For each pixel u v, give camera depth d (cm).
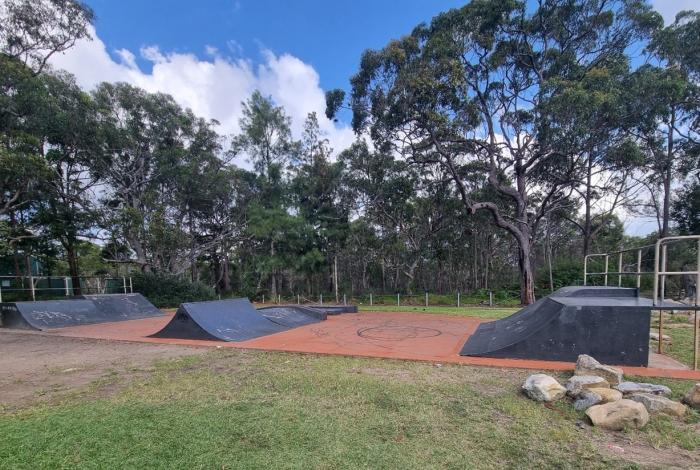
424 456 266
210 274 2895
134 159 1945
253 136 2219
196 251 2255
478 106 1669
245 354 619
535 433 304
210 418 334
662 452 271
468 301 1903
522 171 1725
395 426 318
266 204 2269
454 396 394
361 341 743
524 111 1808
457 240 2406
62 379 486
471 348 623
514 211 2077
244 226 2302
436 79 1373
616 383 403
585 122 1283
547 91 1381
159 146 2038
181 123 2069
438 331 880
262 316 957
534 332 546
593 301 580
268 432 304
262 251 2345
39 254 1748
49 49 1641
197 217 2491
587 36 1609
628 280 1902
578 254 3000
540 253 2862
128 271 2058
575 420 329
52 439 293
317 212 2291
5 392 432
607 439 292
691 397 356
